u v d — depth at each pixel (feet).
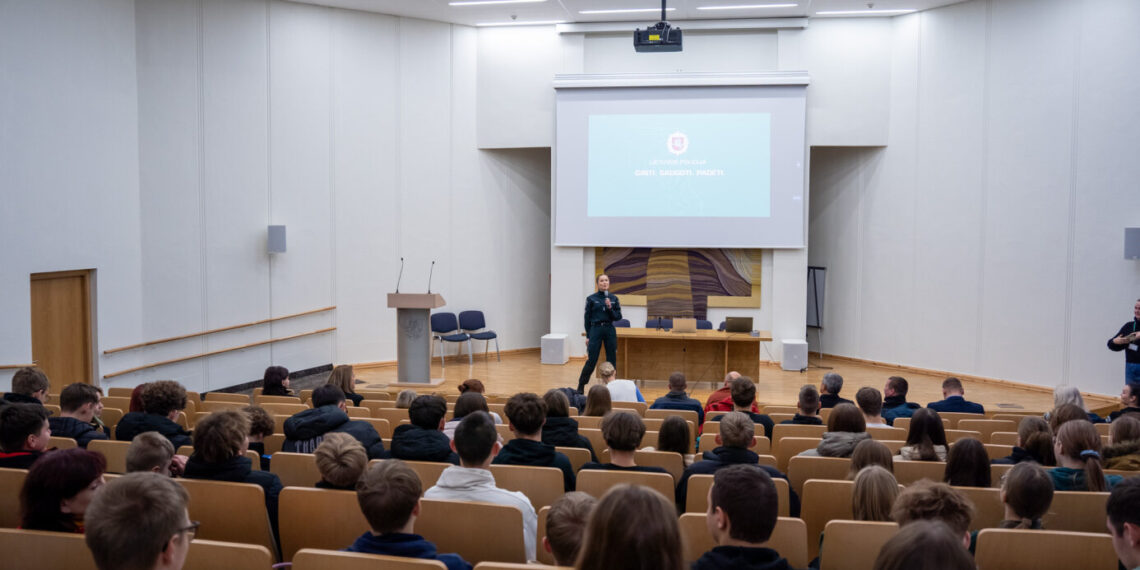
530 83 42.63
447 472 10.14
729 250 41.83
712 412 20.45
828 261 43.93
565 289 42.50
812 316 44.68
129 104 31.30
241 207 35.91
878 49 40.14
